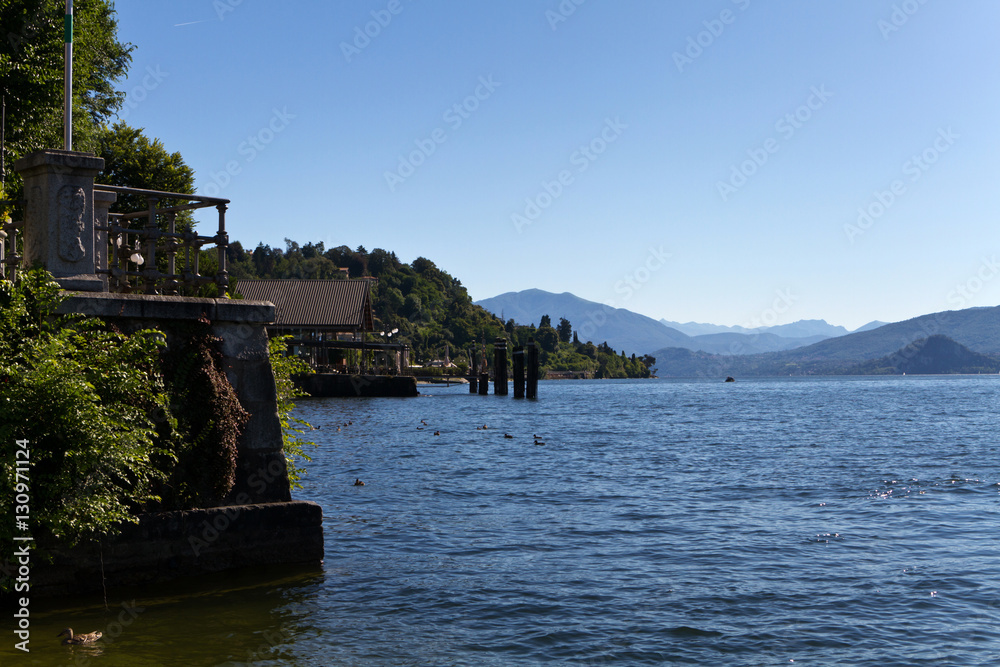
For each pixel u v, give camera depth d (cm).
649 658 805
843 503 1772
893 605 988
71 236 959
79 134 2277
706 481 2152
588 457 2802
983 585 1077
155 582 952
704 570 1160
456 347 18650
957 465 2512
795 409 6712
